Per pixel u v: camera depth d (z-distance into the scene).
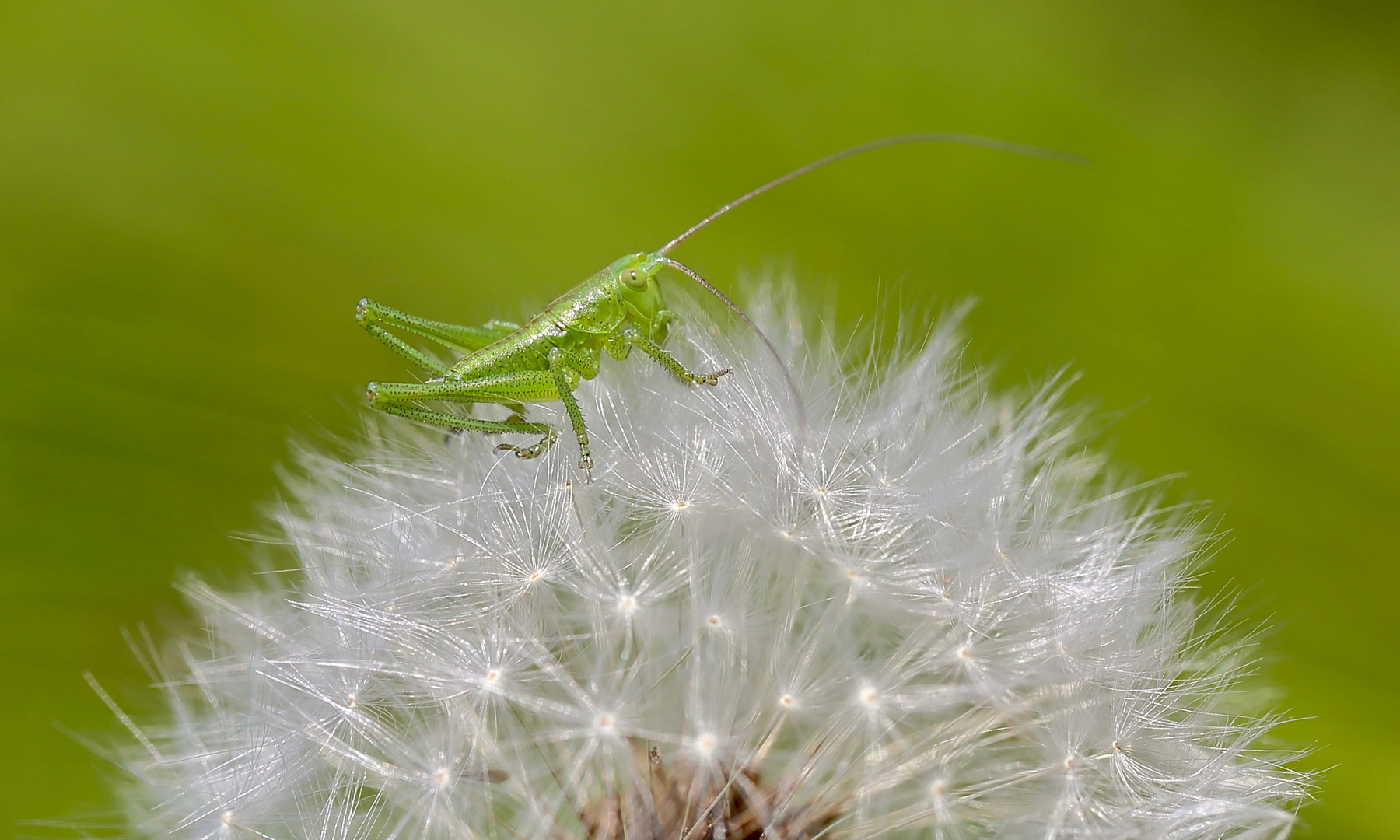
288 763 0.16
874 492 0.16
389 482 0.16
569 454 0.16
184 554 0.17
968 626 0.16
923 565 0.16
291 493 0.17
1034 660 0.16
